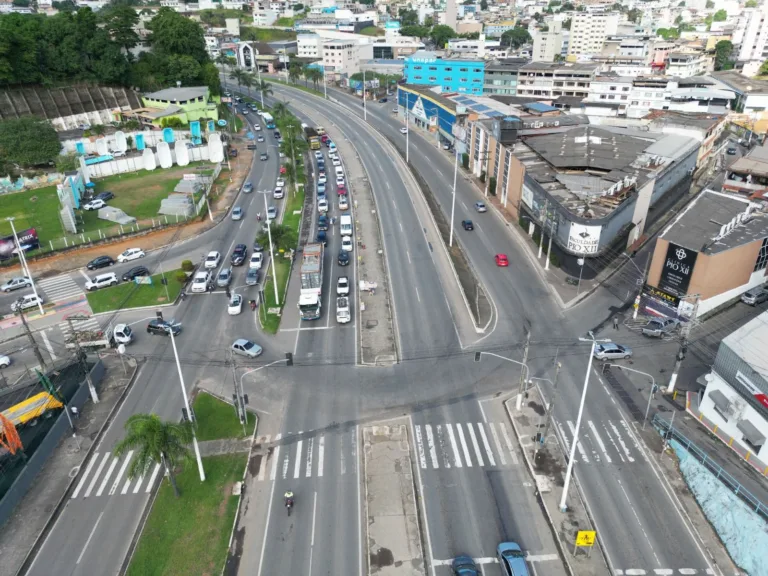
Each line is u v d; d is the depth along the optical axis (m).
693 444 45.84
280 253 84.75
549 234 81.38
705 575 37.78
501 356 56.38
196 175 113.06
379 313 68.88
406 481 45.16
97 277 75.25
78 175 105.31
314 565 38.34
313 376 57.88
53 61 146.00
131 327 66.94
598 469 46.28
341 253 82.12
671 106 160.25
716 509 41.53
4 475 44.84
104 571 38.19
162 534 40.81
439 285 75.19
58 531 41.31
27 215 96.94
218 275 76.06
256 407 53.72
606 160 95.00
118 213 95.25
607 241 76.75
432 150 140.25
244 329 66.19
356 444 49.00
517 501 43.47
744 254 65.62
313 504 43.19
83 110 147.25
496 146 106.00
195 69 165.50
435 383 56.50
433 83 195.00
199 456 44.69
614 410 52.50
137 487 45.28
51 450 48.78
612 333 64.19
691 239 65.25
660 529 41.09
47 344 63.22
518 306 69.94
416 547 39.56
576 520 41.69
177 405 54.09
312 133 151.25
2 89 136.00
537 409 52.78
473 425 51.00
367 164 129.88
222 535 40.66
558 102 166.12
